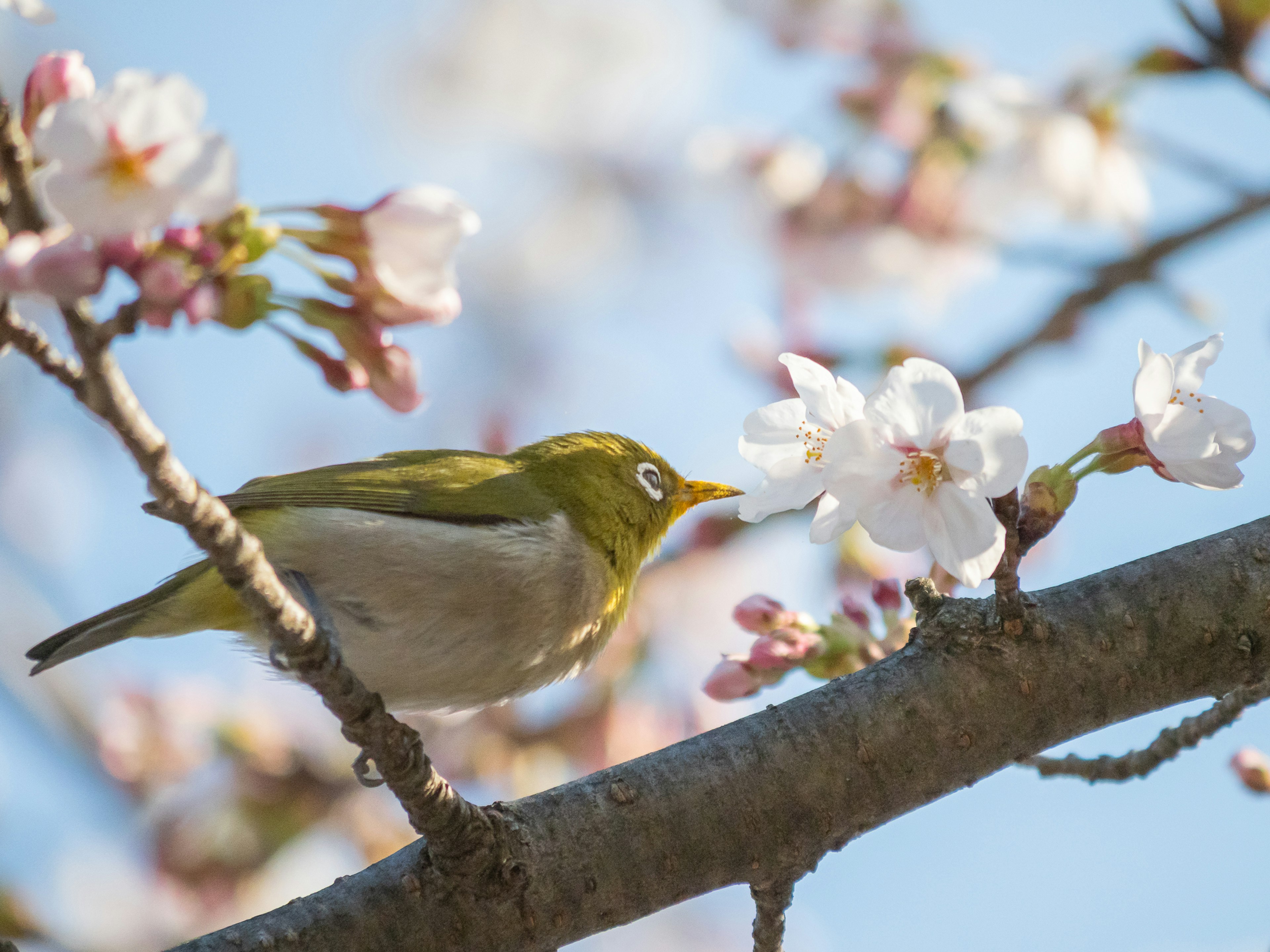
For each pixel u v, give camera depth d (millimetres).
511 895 7137
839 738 7500
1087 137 11414
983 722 7457
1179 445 6727
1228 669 7496
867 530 6500
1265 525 7891
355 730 6422
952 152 11969
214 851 13492
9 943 10984
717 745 7605
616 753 13742
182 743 13977
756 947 7695
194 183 4824
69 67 5668
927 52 11945
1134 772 8570
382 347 5914
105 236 4820
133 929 13680
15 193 4969
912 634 7898
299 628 5992
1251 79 10195
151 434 5246
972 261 12297
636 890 7301
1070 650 7496
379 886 7215
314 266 5879
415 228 5832
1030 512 6980
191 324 5305
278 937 7027
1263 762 10422
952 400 6449
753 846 7387
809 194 12609
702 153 13023
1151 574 7738
